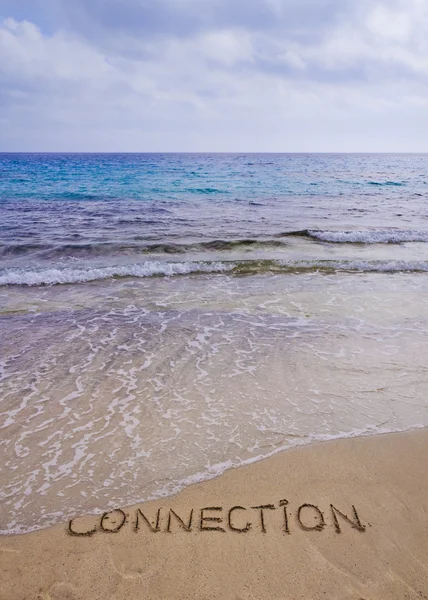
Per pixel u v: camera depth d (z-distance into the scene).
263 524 2.63
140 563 2.37
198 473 3.04
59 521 2.63
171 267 8.46
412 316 6.16
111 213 15.33
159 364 4.68
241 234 11.87
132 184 26.31
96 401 3.94
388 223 13.98
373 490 2.90
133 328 5.67
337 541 2.51
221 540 2.52
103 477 2.99
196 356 4.88
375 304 6.65
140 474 3.02
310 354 4.94
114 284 7.66
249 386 4.23
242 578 2.29
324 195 22.19
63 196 19.89
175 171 39.91
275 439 3.42
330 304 6.65
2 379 4.30
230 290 7.34
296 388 4.20
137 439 3.40
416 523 2.64
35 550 2.44
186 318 6.05
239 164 57.16
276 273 8.40
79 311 6.29
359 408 3.86
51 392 4.08
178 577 2.29
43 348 5.03
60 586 2.24
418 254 9.97
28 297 6.89
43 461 3.14
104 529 2.58
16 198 18.97
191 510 2.72
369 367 4.62
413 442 3.40
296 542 2.51
